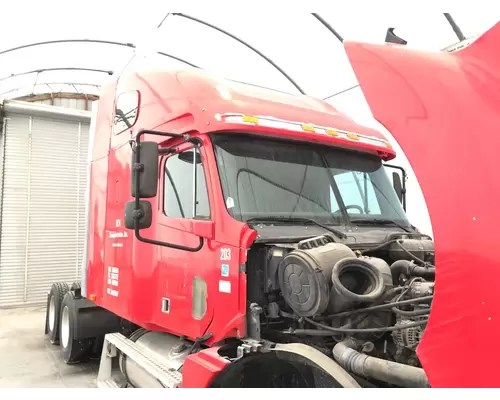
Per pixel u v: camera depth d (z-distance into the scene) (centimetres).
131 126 443
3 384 537
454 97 171
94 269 527
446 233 157
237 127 316
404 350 245
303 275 262
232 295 292
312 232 321
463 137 162
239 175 318
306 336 294
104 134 524
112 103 509
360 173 382
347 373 224
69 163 1080
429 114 173
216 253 309
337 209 351
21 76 1380
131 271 420
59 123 1070
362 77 199
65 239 1070
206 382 262
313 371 236
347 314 255
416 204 685
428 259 334
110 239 479
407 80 185
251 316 283
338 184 361
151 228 389
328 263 263
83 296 587
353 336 267
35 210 1034
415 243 325
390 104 185
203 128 324
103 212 506
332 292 262
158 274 375
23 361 631
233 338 305
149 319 388
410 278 283
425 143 171
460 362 147
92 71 1343
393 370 221
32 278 1026
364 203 373
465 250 151
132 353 394
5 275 998
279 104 362
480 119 162
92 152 565
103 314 592
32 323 866
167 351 376
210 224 312
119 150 468
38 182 1039
